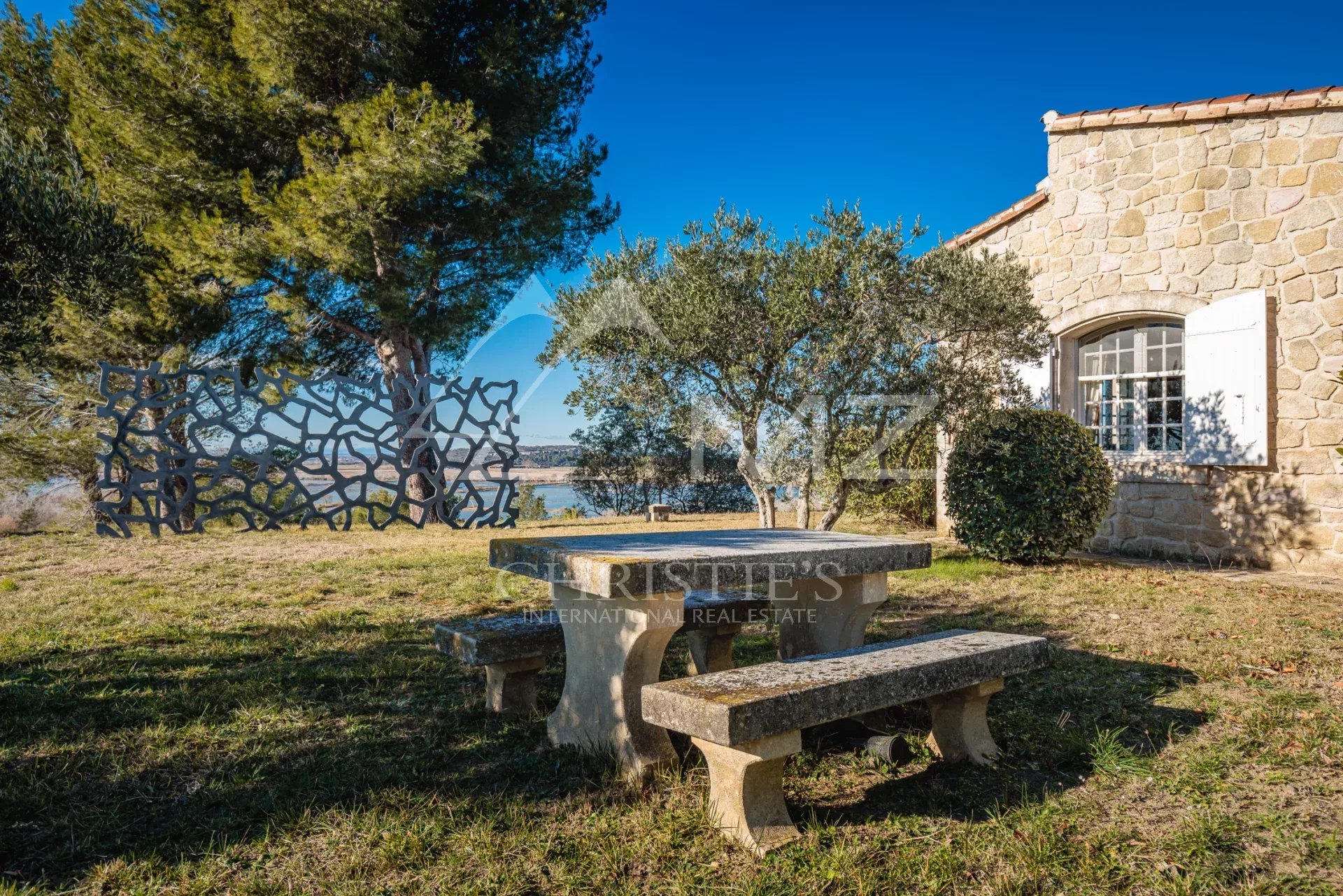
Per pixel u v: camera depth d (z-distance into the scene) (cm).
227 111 1130
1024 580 698
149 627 509
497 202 1280
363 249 1125
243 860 224
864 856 226
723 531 423
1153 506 868
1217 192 805
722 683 244
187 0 1171
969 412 790
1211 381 799
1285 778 281
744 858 226
